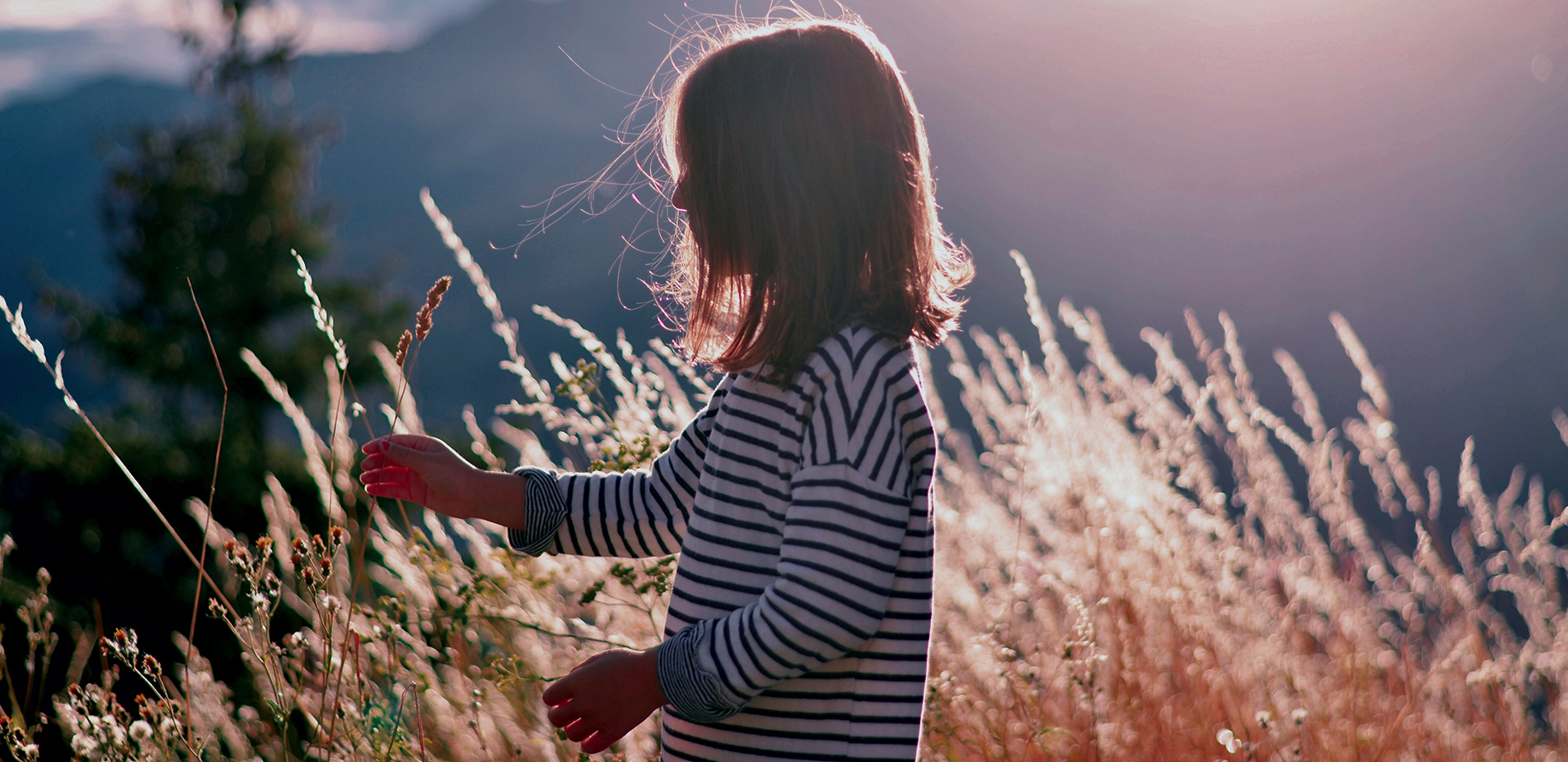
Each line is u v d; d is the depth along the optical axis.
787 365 1.07
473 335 66.62
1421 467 39.31
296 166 16.11
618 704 1.02
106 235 15.09
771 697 1.07
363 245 115.62
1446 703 2.33
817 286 1.08
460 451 9.03
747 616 0.99
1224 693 2.18
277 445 11.86
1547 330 46.28
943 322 1.17
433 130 165.75
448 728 1.67
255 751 1.68
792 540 0.99
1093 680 2.06
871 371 1.05
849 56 1.13
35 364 78.56
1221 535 2.40
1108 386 2.67
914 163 1.15
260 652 1.45
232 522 9.48
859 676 1.06
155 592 8.75
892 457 1.03
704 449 1.34
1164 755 2.09
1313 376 49.41
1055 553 2.43
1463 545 2.46
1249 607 2.40
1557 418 2.64
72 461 9.71
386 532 1.81
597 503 1.38
